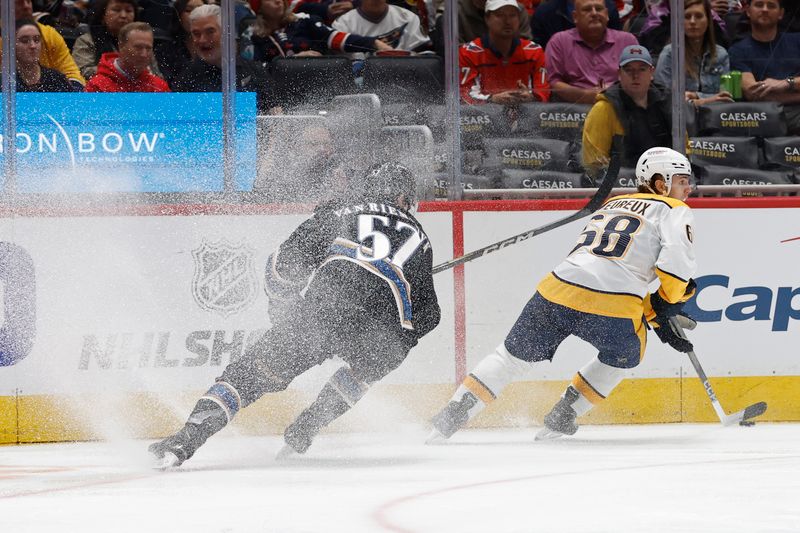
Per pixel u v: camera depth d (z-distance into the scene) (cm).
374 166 1370
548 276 1514
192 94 1814
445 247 1786
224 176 1817
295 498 943
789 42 1941
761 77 1939
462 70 1891
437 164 1862
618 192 1878
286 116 1831
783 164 1942
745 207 1814
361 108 1853
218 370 1730
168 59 1808
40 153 1775
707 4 1920
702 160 1928
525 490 974
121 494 992
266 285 1331
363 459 1310
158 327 1719
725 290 1808
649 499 902
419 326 1323
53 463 1336
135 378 1712
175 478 1125
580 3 1883
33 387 1686
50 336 1694
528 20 1900
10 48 1755
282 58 1878
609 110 1886
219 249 1736
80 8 1792
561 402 1547
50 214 1702
